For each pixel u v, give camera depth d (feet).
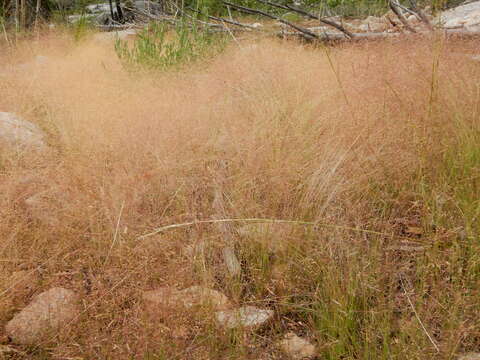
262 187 9.40
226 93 13.74
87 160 9.86
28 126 12.07
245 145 10.75
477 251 7.49
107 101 13.29
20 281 7.30
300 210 8.86
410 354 6.21
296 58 16.84
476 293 6.98
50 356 6.53
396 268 7.75
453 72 13.05
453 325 6.50
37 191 9.13
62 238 8.05
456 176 9.45
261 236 8.40
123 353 6.29
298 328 7.29
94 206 8.57
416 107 11.37
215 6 24.63
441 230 7.96
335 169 9.34
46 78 16.51
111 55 21.24
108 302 6.85
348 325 6.88
